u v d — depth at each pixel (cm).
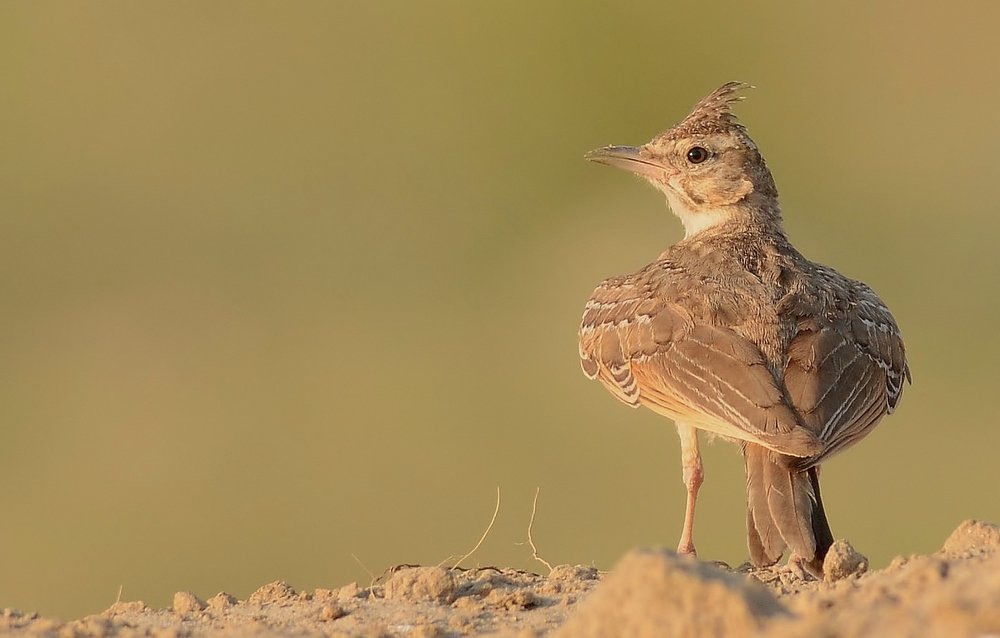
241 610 730
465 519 1786
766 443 752
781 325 822
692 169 1020
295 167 3219
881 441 1823
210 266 2655
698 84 3653
